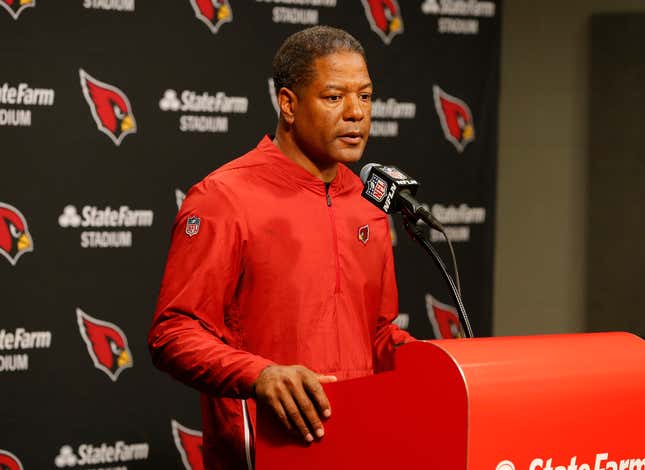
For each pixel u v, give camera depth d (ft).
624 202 50.26
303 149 23.53
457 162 46.29
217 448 22.70
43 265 38.83
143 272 40.37
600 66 50.14
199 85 40.93
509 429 14.65
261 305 22.62
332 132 21.99
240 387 18.47
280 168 23.41
